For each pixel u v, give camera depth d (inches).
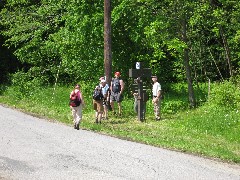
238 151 490.3
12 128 567.2
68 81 1157.1
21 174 345.4
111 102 732.7
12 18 1131.9
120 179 340.5
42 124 621.6
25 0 1147.3
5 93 1093.8
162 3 810.2
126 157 422.9
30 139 494.0
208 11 798.5
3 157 401.1
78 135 538.9
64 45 917.2
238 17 818.2
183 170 380.8
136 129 609.0
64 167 372.2
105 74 782.5
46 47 1029.2
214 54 1091.3
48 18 1098.7
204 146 503.2
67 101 888.3
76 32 876.6
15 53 1152.8
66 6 952.9
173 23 792.9
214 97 746.8
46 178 335.9
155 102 693.3
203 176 362.9
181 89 979.3
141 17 838.5
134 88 707.4
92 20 856.9
